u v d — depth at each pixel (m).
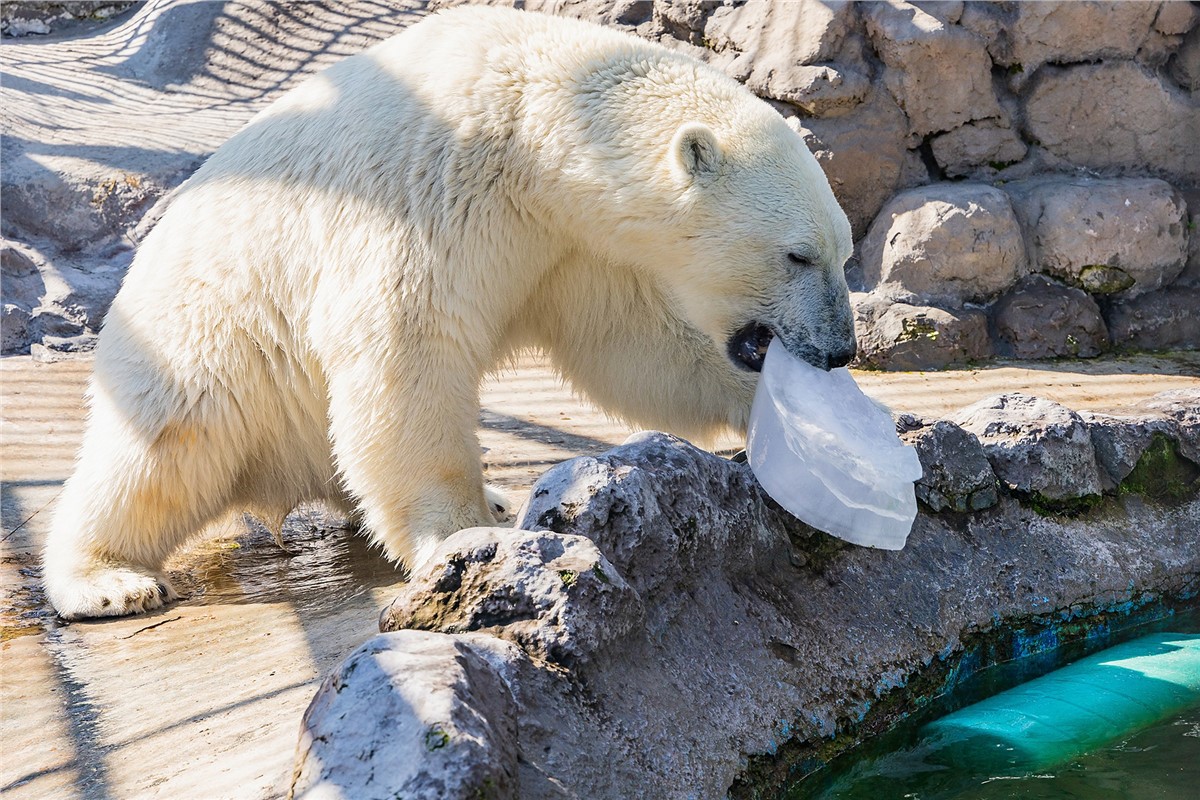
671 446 4.29
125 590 5.41
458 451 5.36
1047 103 10.27
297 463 6.04
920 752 4.31
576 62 5.37
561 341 6.11
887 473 4.61
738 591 4.32
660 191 5.20
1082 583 5.29
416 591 3.56
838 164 10.03
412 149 5.25
